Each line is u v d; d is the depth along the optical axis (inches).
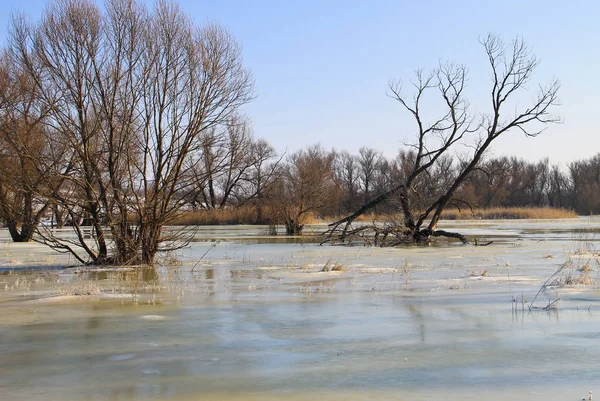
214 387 280.4
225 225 2256.4
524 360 317.7
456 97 1284.4
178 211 892.6
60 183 821.9
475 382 281.9
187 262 881.5
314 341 366.9
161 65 823.1
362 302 502.0
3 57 993.5
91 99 799.7
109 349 352.8
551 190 4722.0
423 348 346.6
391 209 1360.7
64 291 563.2
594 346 344.2
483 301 496.4
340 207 2439.7
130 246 848.9
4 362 327.3
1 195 845.8
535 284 590.9
